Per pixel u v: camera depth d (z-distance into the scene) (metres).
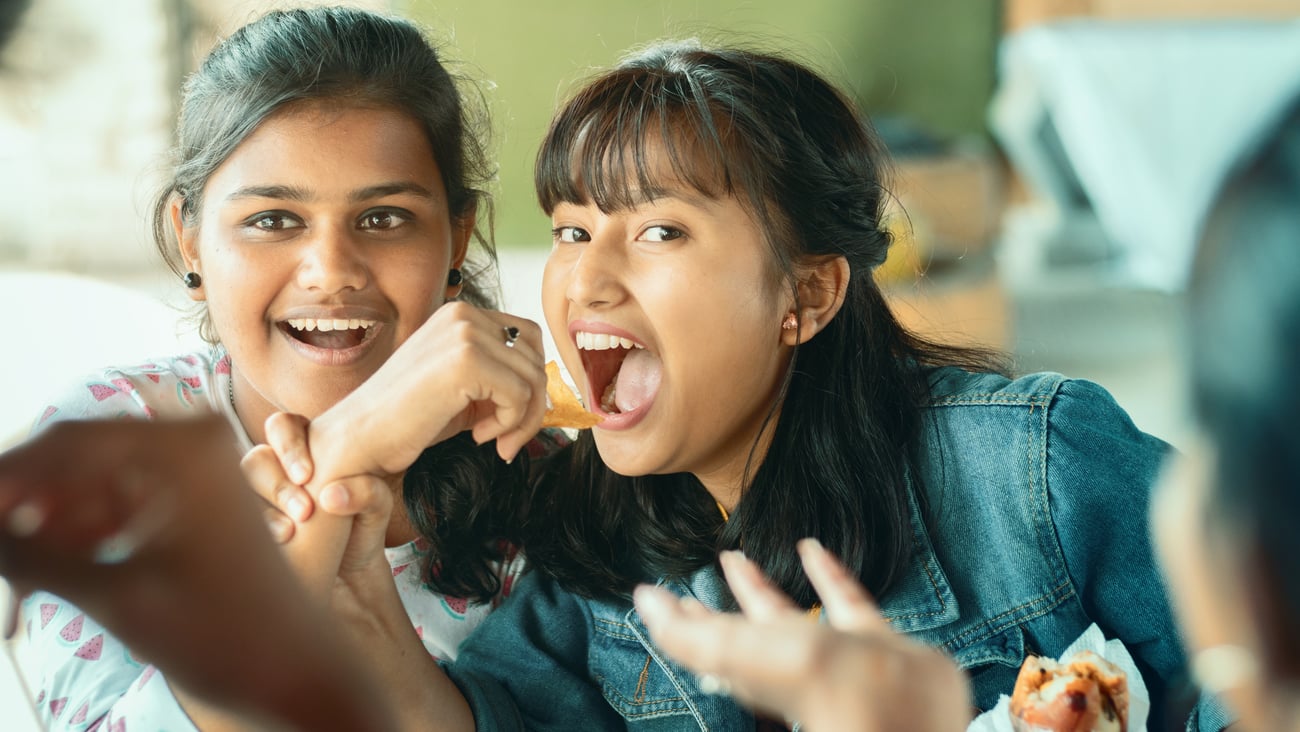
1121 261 5.27
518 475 1.35
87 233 4.74
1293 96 0.37
